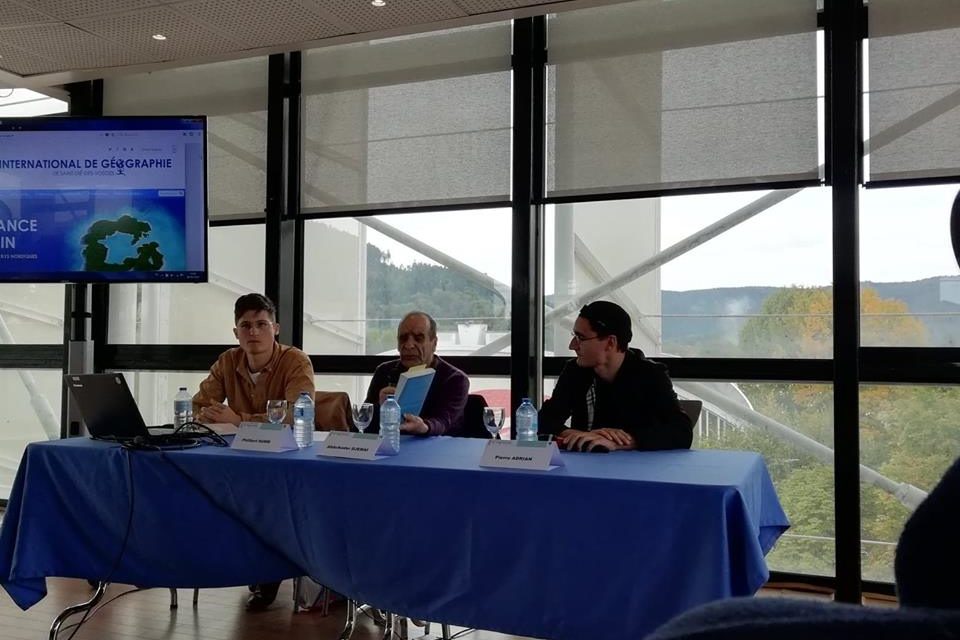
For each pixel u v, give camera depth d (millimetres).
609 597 1812
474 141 4023
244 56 4133
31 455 2533
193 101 4613
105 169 3877
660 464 2049
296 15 3639
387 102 4203
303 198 4355
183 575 2379
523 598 1899
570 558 1853
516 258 3877
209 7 3568
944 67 3283
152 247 3885
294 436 2568
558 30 3883
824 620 267
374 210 4199
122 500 2428
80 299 4328
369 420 2518
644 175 3727
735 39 3602
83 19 3697
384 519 2061
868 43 3387
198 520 2346
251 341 3227
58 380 5055
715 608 309
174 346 4613
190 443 2555
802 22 3492
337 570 2137
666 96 3703
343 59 4289
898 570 329
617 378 2582
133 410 2508
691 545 1737
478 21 3684
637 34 3758
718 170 3609
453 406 3000
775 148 3521
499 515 1927
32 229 3902
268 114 4387
